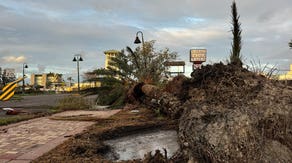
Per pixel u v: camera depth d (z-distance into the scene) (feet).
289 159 9.15
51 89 293.23
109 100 57.16
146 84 45.47
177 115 25.17
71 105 50.90
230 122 10.24
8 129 26.63
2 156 16.31
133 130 24.04
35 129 26.53
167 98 28.04
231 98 12.41
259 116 10.25
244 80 14.08
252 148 9.36
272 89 12.09
